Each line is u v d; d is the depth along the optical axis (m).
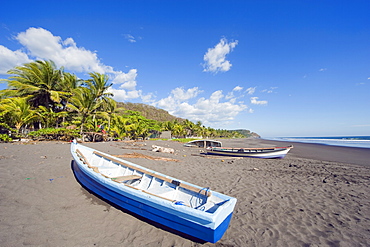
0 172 6.62
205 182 7.62
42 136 18.70
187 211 3.35
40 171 7.09
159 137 44.78
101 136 24.36
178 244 3.60
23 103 18.30
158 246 3.52
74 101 21.70
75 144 8.43
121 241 3.58
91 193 5.55
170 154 15.81
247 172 9.78
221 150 16.39
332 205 5.65
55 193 5.34
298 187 7.38
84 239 3.53
